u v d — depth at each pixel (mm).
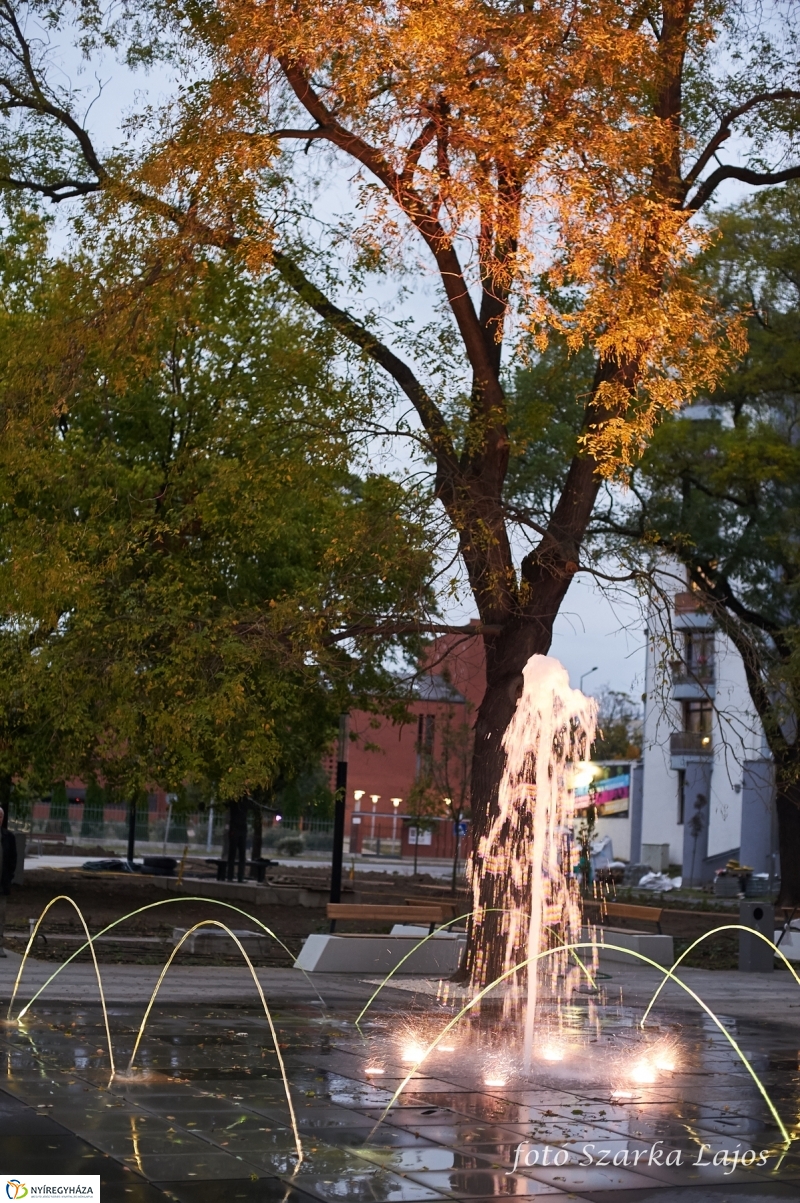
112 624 17516
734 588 30234
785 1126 8367
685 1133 8023
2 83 18953
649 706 45500
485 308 16734
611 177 13789
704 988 17484
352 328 16516
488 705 16125
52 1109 7633
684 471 28922
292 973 16469
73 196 19828
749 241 27672
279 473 16672
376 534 15719
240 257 15516
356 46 13508
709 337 14383
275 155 14688
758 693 22969
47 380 16297
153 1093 8273
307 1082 9008
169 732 17984
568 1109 8602
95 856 49250
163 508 20125
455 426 15883
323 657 16438
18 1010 11719
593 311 13586
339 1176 6512
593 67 13617
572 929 22266
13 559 17594
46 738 21859
